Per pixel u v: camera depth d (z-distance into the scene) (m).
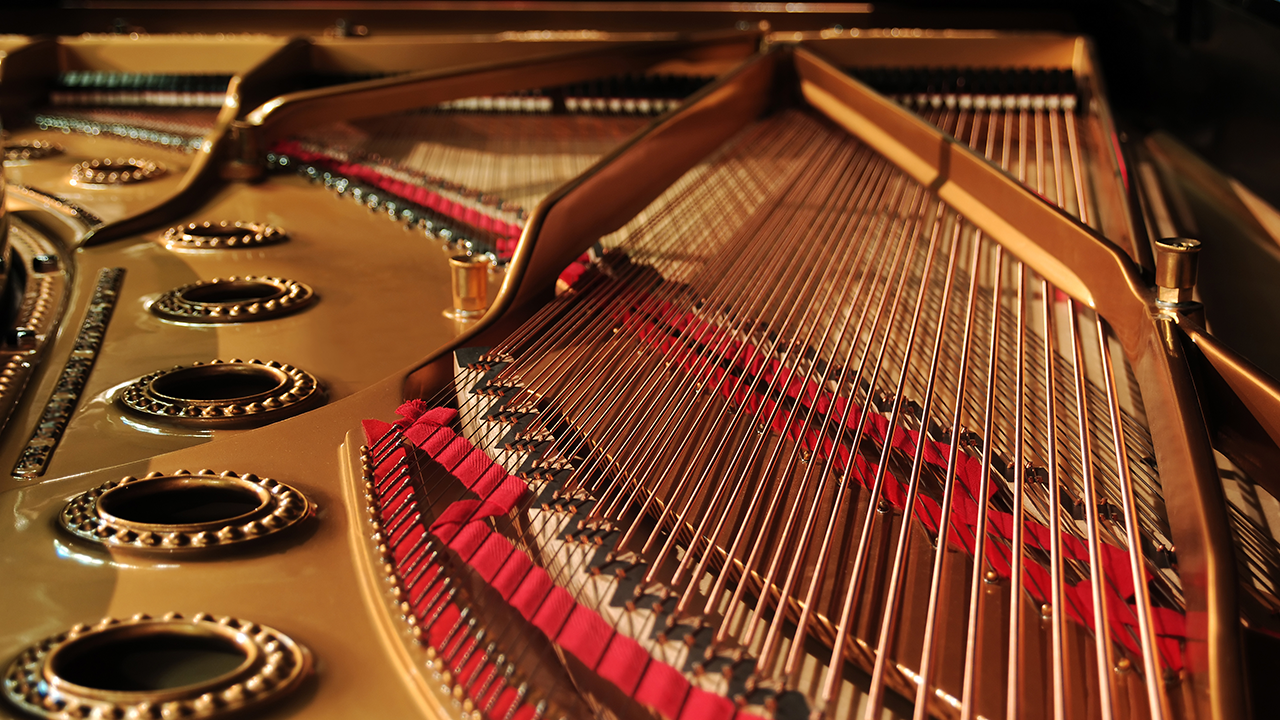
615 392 0.98
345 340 1.05
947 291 1.07
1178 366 0.90
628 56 1.65
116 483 0.89
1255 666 0.86
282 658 0.80
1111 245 1.03
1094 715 0.81
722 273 1.14
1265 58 1.26
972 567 0.87
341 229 1.25
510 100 1.70
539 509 0.88
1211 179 1.36
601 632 0.81
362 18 1.99
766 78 1.48
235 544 0.86
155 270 1.15
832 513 0.88
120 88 1.72
